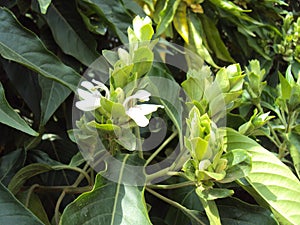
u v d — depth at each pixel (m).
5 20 0.35
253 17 0.62
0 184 0.28
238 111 0.52
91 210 0.27
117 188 0.29
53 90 0.39
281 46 0.57
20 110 0.50
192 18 0.52
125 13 0.46
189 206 0.37
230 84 0.31
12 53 0.34
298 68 0.56
